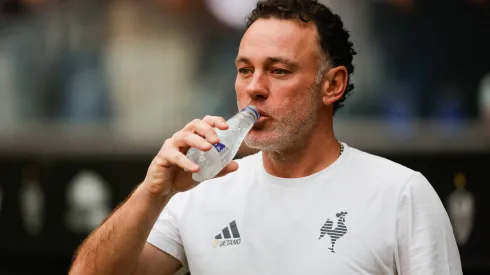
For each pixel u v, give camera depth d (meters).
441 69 15.29
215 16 15.89
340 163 7.15
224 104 15.95
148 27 16.02
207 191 7.42
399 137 15.05
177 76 16.00
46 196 15.50
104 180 15.52
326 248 6.74
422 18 15.30
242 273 6.96
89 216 15.42
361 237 6.71
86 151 15.61
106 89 16.09
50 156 15.61
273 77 6.88
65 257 15.50
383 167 7.04
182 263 7.53
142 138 15.80
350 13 15.40
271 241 6.95
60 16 16.16
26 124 16.05
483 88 15.16
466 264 13.73
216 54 15.92
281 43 6.82
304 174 7.15
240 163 7.61
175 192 6.70
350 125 15.29
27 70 16.20
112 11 16.06
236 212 7.19
